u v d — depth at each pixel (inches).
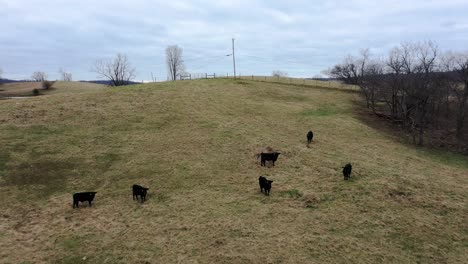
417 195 916.0
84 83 4463.6
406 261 655.1
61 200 909.2
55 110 1585.9
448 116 1990.7
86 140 1301.7
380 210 838.5
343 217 805.9
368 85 2113.7
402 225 773.3
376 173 1063.6
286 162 1151.6
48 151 1187.3
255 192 947.3
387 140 1561.3
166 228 767.1
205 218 807.7
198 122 1546.5
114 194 948.6
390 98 2124.8
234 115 1692.9
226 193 943.7
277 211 839.7
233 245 698.2
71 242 717.9
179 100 1865.2
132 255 671.8
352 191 933.2
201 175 1059.3
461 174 1179.3
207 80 2566.4
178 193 948.6
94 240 724.7
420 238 727.1
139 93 1982.0
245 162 1154.0
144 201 904.9
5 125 1369.3
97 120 1510.8
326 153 1246.9
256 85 2475.4
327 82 3152.1
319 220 796.6
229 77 2962.6
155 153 1218.0
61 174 1055.6
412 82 1793.8
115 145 1277.1
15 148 1183.6
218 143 1307.8
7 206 865.5
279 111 1844.2
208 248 690.8
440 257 667.4
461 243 711.7
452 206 859.4
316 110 1959.9
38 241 719.7
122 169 1099.3
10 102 1696.6
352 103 2220.7
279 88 2468.0
